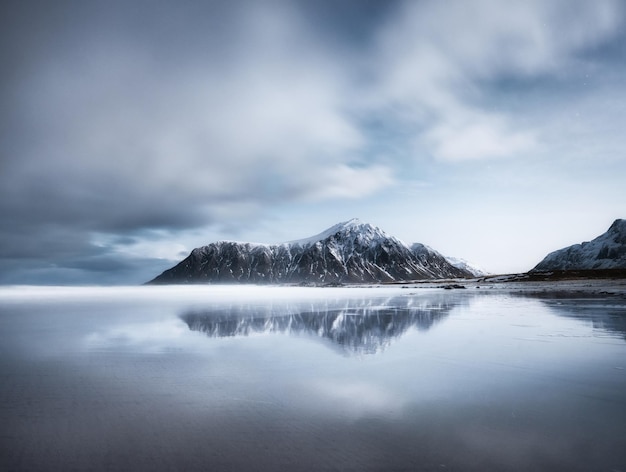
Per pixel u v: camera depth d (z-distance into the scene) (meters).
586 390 9.28
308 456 5.89
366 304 42.97
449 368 11.65
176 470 5.46
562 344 15.55
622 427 6.98
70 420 7.45
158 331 20.08
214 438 6.57
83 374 11.08
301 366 12.05
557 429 6.91
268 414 7.78
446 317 26.78
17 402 8.54
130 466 5.59
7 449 6.16
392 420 7.40
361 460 5.75
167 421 7.39
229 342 16.64
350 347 15.30
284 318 26.70
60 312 31.59
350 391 9.33
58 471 5.45
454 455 5.92
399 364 12.25
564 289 70.88
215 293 93.12
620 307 31.48
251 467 5.54
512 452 6.01
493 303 40.22
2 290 85.12
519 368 11.57
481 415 7.64
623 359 12.73
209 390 9.45
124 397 8.91
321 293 92.31
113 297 61.81
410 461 5.73
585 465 5.58
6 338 17.67
